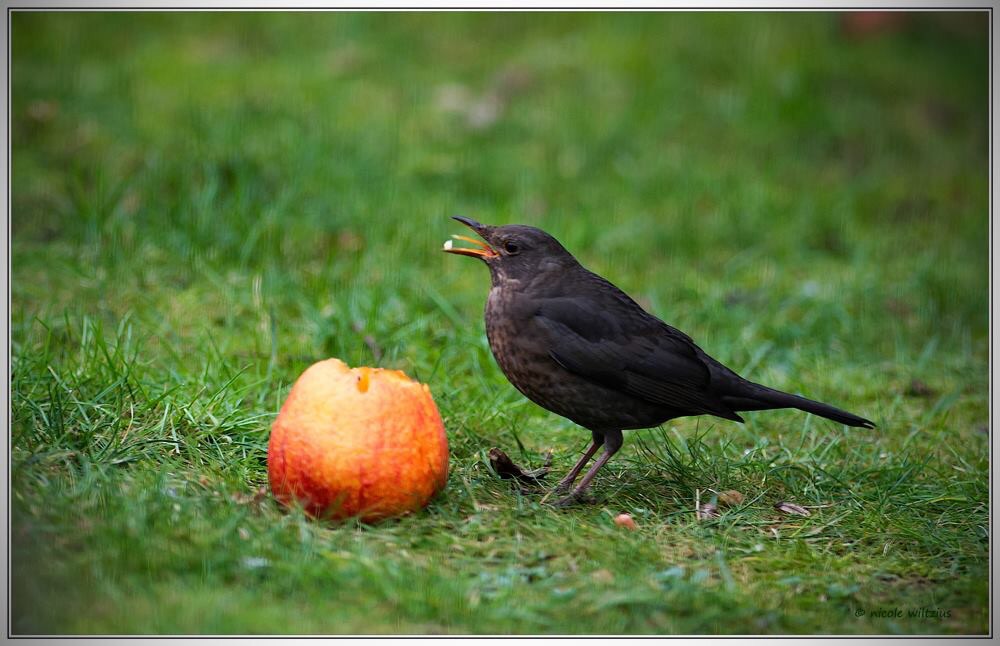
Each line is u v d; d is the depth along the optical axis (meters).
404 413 6.76
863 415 10.05
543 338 7.90
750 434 9.41
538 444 8.95
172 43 16.95
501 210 13.39
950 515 7.87
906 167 16.16
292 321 10.49
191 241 11.58
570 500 7.73
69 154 13.24
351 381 6.74
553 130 15.66
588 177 14.80
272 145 13.98
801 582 6.62
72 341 9.54
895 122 17.00
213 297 10.81
